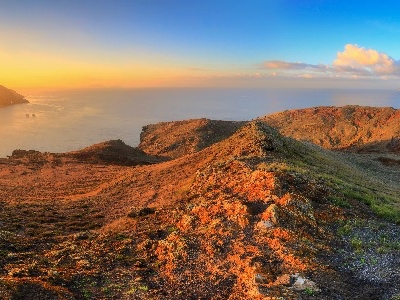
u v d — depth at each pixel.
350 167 48.59
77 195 38.62
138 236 17.34
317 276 11.41
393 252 13.54
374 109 163.00
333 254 13.38
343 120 163.38
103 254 15.21
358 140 145.12
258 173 20.67
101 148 84.44
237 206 16.56
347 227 16.00
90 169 58.91
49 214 27.64
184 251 13.95
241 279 11.48
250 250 13.14
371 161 70.06
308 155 43.00
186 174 36.62
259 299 9.94
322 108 184.00
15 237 19.22
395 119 146.50
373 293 10.82
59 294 10.88
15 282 10.81
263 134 38.94
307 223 15.56
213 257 13.25
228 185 21.61
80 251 15.91
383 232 15.94
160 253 14.60
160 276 12.77
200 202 20.11
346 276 11.84
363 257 13.20
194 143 132.75
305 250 13.12
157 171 42.41
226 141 44.66
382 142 126.94
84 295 11.39
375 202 21.73
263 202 17.14
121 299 11.18
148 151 134.12
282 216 15.33
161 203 27.59
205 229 15.64
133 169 51.03
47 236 20.91
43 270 13.21
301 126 171.88
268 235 14.06
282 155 32.81
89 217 27.03
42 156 72.00
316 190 20.05
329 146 147.50
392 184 46.53
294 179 20.44
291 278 11.12
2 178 51.50
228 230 14.88
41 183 48.22
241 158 29.06
